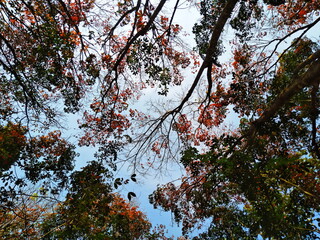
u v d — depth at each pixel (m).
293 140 8.45
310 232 7.17
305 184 7.61
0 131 8.13
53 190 8.39
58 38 7.85
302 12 8.91
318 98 8.12
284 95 6.71
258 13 8.15
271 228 6.54
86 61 9.52
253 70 8.58
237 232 8.92
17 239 8.16
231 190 8.48
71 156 8.80
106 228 9.30
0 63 8.59
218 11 8.13
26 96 8.83
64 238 7.84
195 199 7.93
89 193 7.21
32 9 7.97
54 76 8.75
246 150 7.25
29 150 8.52
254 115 8.94
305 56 8.56
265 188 6.61
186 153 7.31
